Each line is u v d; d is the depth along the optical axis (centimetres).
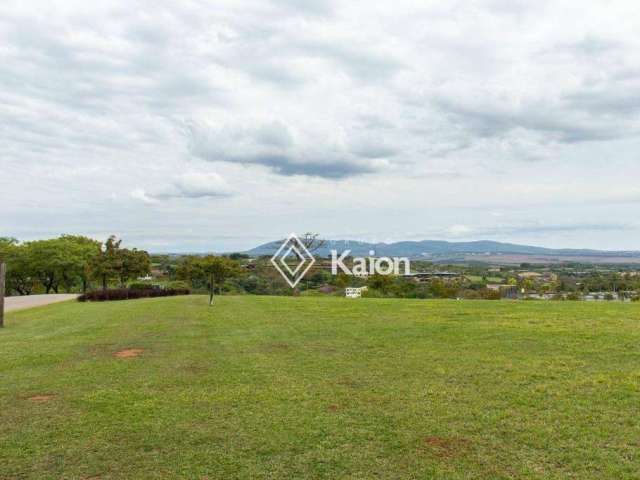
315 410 628
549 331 1219
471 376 787
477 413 609
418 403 651
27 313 2011
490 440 524
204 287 3934
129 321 1579
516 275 5016
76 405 661
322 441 527
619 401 647
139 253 3619
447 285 3747
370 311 1762
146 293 3098
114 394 711
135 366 898
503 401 656
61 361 952
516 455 487
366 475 449
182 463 479
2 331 1443
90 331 1366
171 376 817
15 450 513
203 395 702
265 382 769
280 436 543
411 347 1041
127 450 511
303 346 1077
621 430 546
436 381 760
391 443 520
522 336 1152
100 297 2858
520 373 802
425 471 455
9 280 5559
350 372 827
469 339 1125
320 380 776
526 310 1714
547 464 466
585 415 595
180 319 1611
